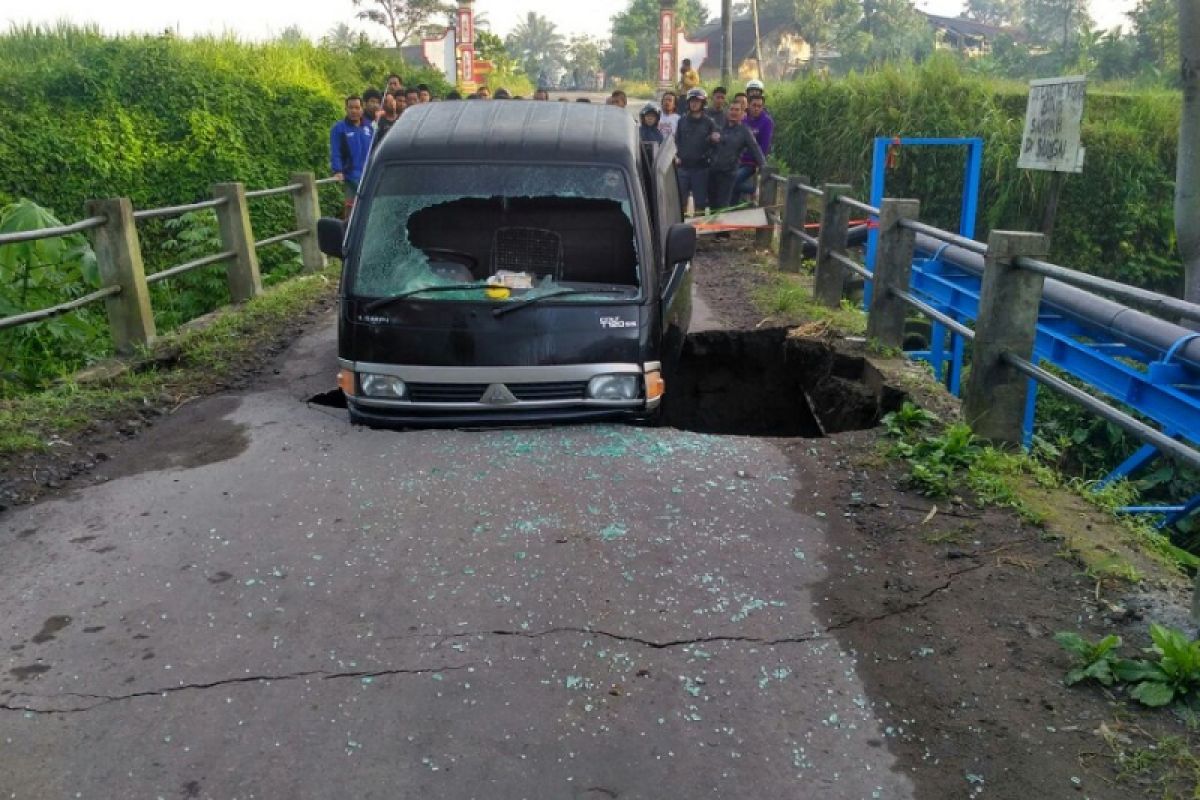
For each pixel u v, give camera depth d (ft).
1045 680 10.91
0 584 13.19
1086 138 51.29
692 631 11.91
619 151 18.71
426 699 10.66
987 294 17.40
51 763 9.73
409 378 17.88
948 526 14.57
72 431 18.78
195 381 22.33
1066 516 14.80
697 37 229.25
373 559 13.64
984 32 251.19
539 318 17.79
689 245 18.90
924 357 30.32
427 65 96.73
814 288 30.35
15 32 60.59
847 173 56.13
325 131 57.82
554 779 9.50
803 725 10.27
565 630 11.91
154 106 52.60
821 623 12.09
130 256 23.70
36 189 47.96
